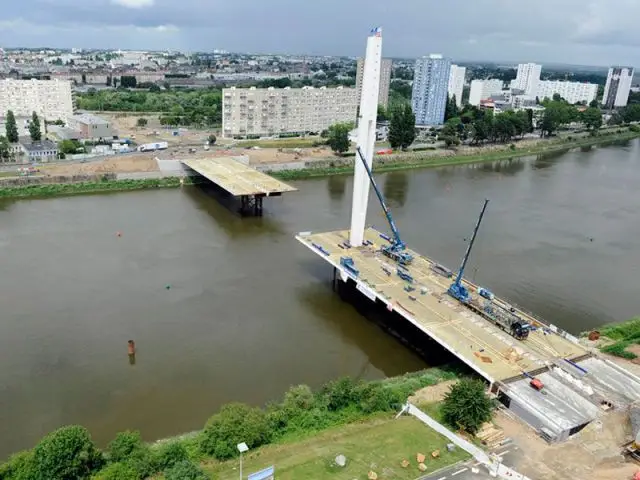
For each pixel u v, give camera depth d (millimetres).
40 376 86938
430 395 81875
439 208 188250
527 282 129375
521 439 71188
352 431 72312
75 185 191250
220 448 65938
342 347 99875
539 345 90375
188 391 85000
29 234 147875
